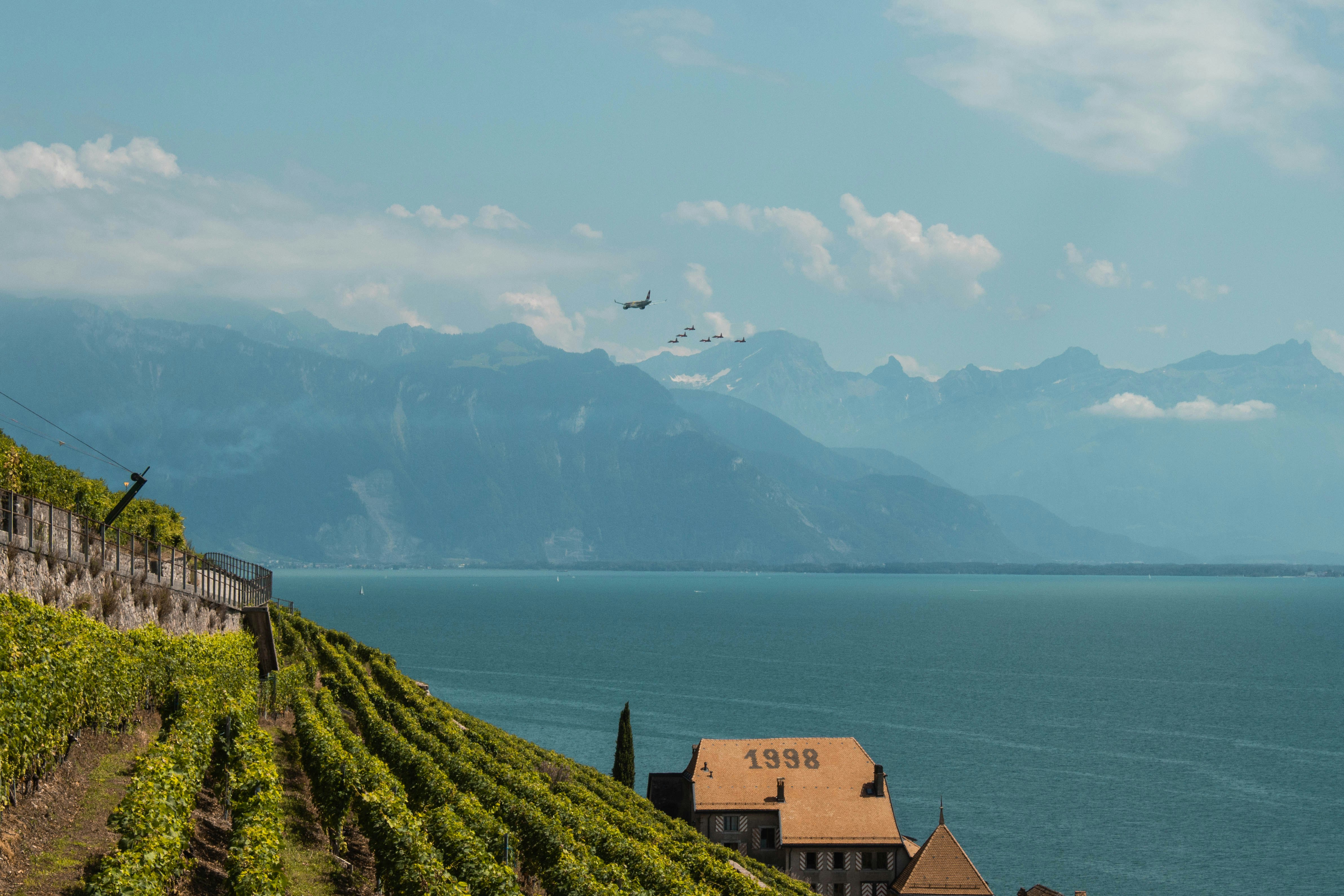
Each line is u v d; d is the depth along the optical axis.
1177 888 88.25
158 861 22.70
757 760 86.31
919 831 103.88
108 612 48.19
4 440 49.59
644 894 41.38
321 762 39.19
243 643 63.16
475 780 51.28
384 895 33.69
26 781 26.02
